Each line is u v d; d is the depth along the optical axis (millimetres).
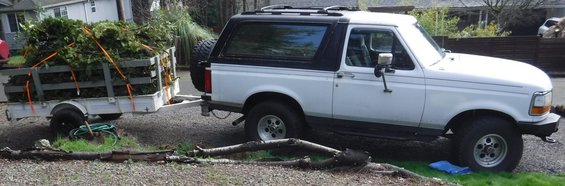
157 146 6574
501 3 26359
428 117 5648
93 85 6590
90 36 6562
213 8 21922
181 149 6312
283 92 6062
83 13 27141
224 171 4707
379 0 22078
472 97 5469
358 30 5801
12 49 24656
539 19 29000
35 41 6586
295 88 6027
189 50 14492
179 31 14320
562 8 28375
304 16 6039
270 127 6332
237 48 6281
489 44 13758
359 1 17391
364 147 6711
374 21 5770
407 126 5789
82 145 5910
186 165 4934
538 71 5961
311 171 4938
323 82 5902
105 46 6543
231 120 8125
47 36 6598
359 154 5035
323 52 5891
